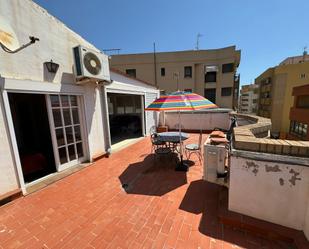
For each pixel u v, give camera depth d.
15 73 3.00
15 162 3.06
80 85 4.40
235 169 2.17
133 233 2.18
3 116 2.89
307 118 14.32
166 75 20.67
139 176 3.89
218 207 2.54
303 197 1.86
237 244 1.94
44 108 4.23
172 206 2.70
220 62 19.52
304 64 23.30
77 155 4.61
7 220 2.51
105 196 3.09
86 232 2.23
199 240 2.02
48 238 2.15
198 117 9.80
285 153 1.90
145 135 8.43
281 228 1.99
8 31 2.68
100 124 5.17
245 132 2.57
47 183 3.61
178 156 5.12
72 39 4.13
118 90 6.06
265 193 2.05
